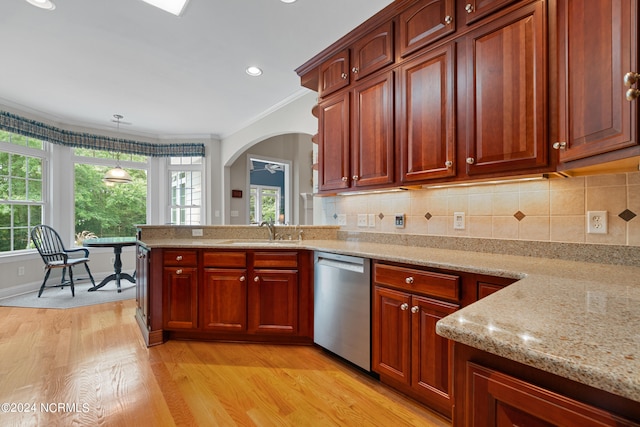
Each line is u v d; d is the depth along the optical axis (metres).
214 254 2.46
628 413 0.50
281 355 2.27
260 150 6.39
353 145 2.26
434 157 1.79
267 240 2.95
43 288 3.88
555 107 1.37
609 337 0.62
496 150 1.54
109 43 2.57
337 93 2.40
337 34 2.45
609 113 1.03
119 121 4.71
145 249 2.58
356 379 1.93
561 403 0.57
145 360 2.19
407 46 1.92
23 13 2.17
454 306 1.50
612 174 1.50
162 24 2.31
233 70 3.06
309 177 7.18
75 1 2.05
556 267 1.42
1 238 3.96
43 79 3.25
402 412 1.61
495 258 1.69
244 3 2.08
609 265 1.47
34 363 2.12
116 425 1.50
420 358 1.63
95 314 3.20
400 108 1.96
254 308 2.43
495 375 0.66
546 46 1.39
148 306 2.46
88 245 3.89
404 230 2.37
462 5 1.67
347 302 2.04
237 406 1.66
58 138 4.53
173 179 5.67
